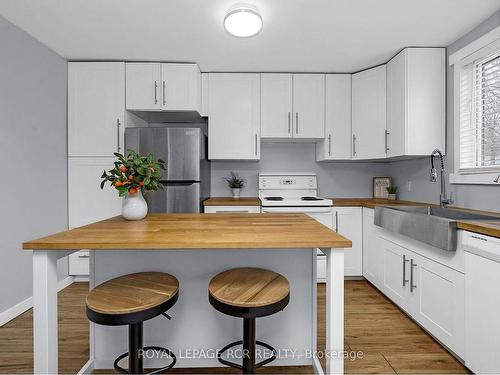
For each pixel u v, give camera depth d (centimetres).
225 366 156
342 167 347
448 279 164
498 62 202
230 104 304
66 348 175
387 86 277
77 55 268
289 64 285
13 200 215
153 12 198
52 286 113
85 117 278
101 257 149
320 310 226
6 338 188
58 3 189
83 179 279
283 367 157
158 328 152
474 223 148
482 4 188
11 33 212
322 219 285
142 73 280
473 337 145
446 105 248
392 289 227
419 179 283
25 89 226
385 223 226
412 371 156
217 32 225
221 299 106
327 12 197
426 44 243
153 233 121
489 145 209
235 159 307
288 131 305
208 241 107
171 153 266
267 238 112
